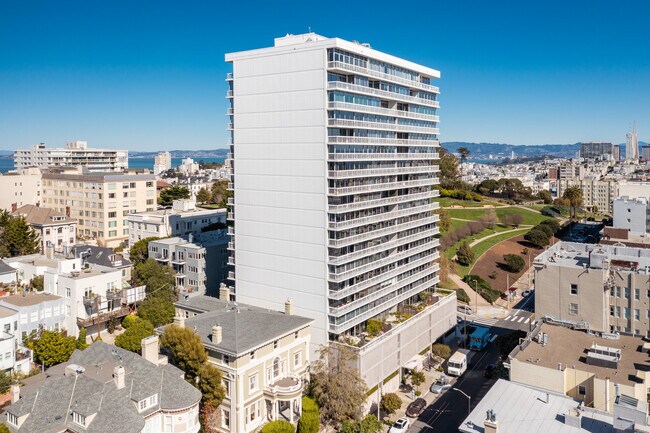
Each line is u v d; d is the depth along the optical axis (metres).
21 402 55.88
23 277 113.50
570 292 77.50
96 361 66.88
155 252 128.50
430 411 80.00
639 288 74.31
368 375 81.00
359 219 89.31
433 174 119.00
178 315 77.88
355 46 85.62
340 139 84.31
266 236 91.25
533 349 67.62
